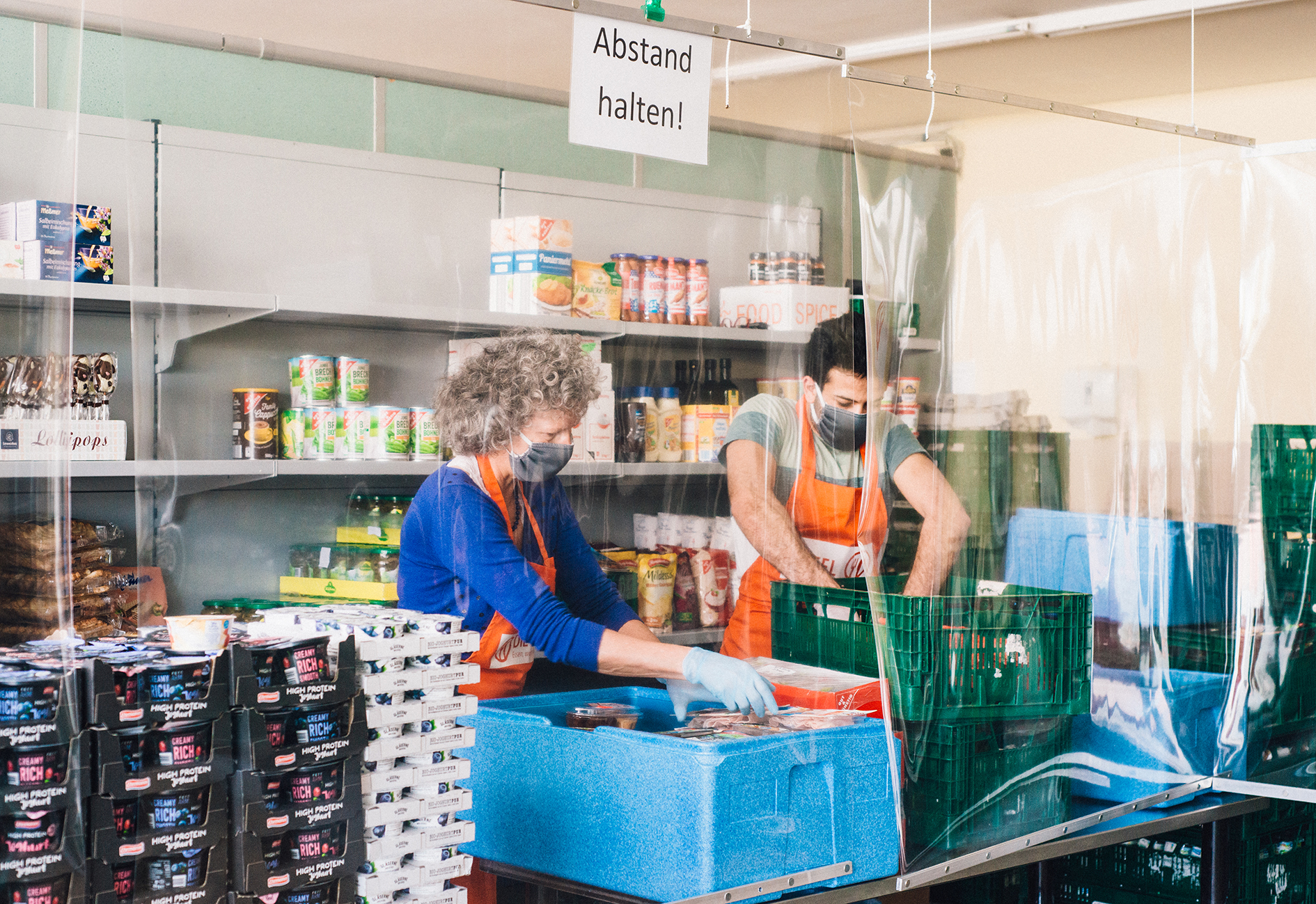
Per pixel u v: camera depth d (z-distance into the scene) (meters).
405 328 1.87
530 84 1.95
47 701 1.29
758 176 2.22
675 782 1.77
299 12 3.43
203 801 1.38
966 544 2.16
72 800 1.29
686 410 2.12
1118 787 2.51
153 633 1.57
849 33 3.97
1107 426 2.45
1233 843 2.80
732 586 2.18
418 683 1.59
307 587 1.88
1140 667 2.55
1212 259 2.69
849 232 2.36
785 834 1.86
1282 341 2.73
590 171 2.01
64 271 1.52
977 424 2.20
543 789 1.92
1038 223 2.31
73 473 1.79
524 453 1.93
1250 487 2.74
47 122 1.54
